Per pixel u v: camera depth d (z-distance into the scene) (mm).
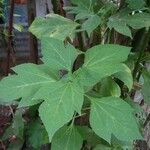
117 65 342
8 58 643
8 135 566
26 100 338
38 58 603
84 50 506
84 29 387
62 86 323
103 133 329
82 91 316
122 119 337
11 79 350
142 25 393
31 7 543
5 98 342
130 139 332
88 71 341
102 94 430
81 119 507
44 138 458
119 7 451
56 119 297
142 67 502
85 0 444
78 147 393
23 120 564
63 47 369
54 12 526
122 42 499
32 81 348
